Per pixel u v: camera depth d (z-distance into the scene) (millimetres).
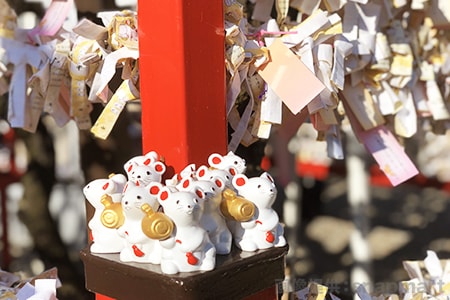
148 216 925
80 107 1178
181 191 931
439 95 1348
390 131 1312
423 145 2705
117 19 1063
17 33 1202
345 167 2572
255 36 1119
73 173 2637
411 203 4191
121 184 994
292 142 2473
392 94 1281
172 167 1006
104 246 987
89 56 1104
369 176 2512
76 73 1151
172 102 993
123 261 962
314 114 1206
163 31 986
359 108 1260
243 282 956
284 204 2410
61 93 1226
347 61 1215
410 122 1312
